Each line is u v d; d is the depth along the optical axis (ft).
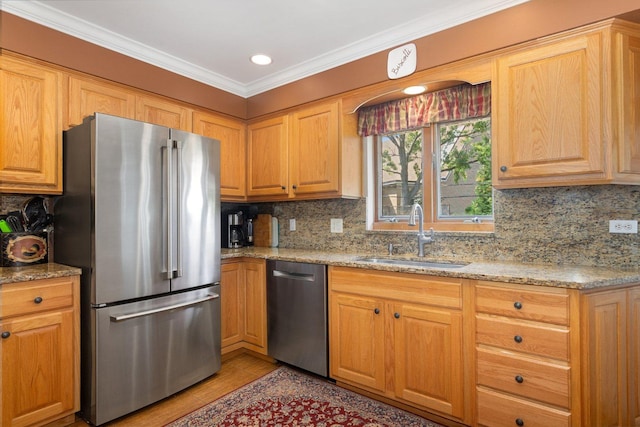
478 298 5.94
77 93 7.48
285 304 8.75
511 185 6.53
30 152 6.77
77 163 6.84
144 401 6.98
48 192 7.04
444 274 6.21
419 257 8.22
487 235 7.62
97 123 6.43
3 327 5.65
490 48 6.68
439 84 7.75
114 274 6.59
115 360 6.59
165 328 7.39
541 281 5.29
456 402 6.18
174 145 7.50
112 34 7.82
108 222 6.53
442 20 7.20
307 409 6.96
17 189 6.66
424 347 6.55
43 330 6.10
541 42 6.16
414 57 7.66
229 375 8.53
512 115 6.44
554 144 5.99
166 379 7.36
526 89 6.29
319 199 10.27
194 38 8.09
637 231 6.13
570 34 5.88
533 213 7.10
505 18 6.53
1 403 5.61
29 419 5.91
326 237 10.26
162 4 6.75
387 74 8.08
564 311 5.16
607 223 6.39
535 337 5.38
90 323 6.49
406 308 6.77
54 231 7.57
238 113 10.85
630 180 5.67
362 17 7.27
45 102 6.99
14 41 6.62
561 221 6.81
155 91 8.82
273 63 9.41
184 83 9.46
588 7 5.70
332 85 9.05
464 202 8.33
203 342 8.16
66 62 7.29
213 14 7.11
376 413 6.81
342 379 7.77
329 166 9.10
